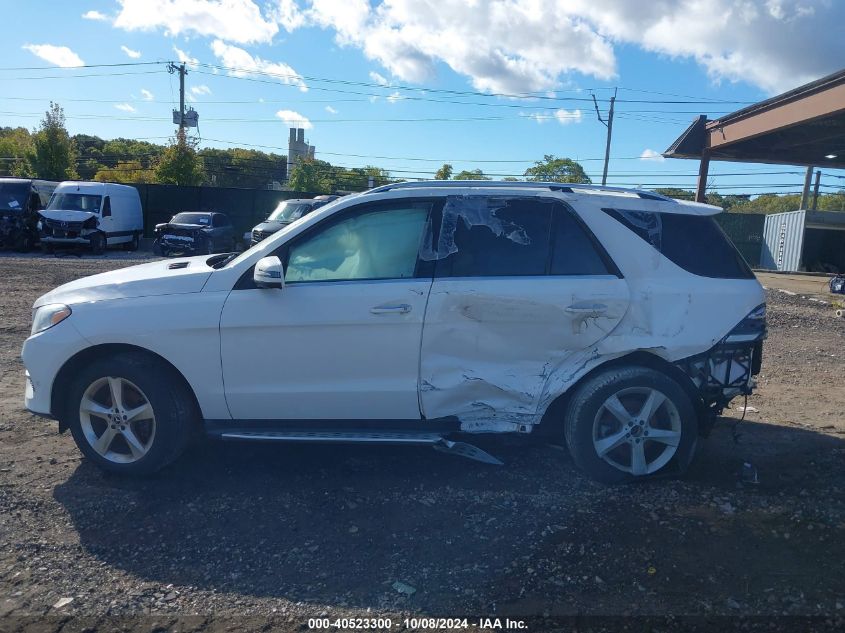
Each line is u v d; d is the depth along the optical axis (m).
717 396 4.69
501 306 4.45
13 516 4.16
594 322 4.48
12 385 6.83
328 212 4.66
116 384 4.61
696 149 22.66
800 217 31.44
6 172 48.53
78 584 3.54
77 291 4.79
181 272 4.75
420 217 4.65
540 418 4.58
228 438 4.60
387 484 4.66
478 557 3.79
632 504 4.33
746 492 4.54
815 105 17.00
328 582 3.58
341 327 4.48
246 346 4.52
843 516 4.20
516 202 4.67
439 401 4.55
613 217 4.65
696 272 4.64
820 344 10.22
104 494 4.47
